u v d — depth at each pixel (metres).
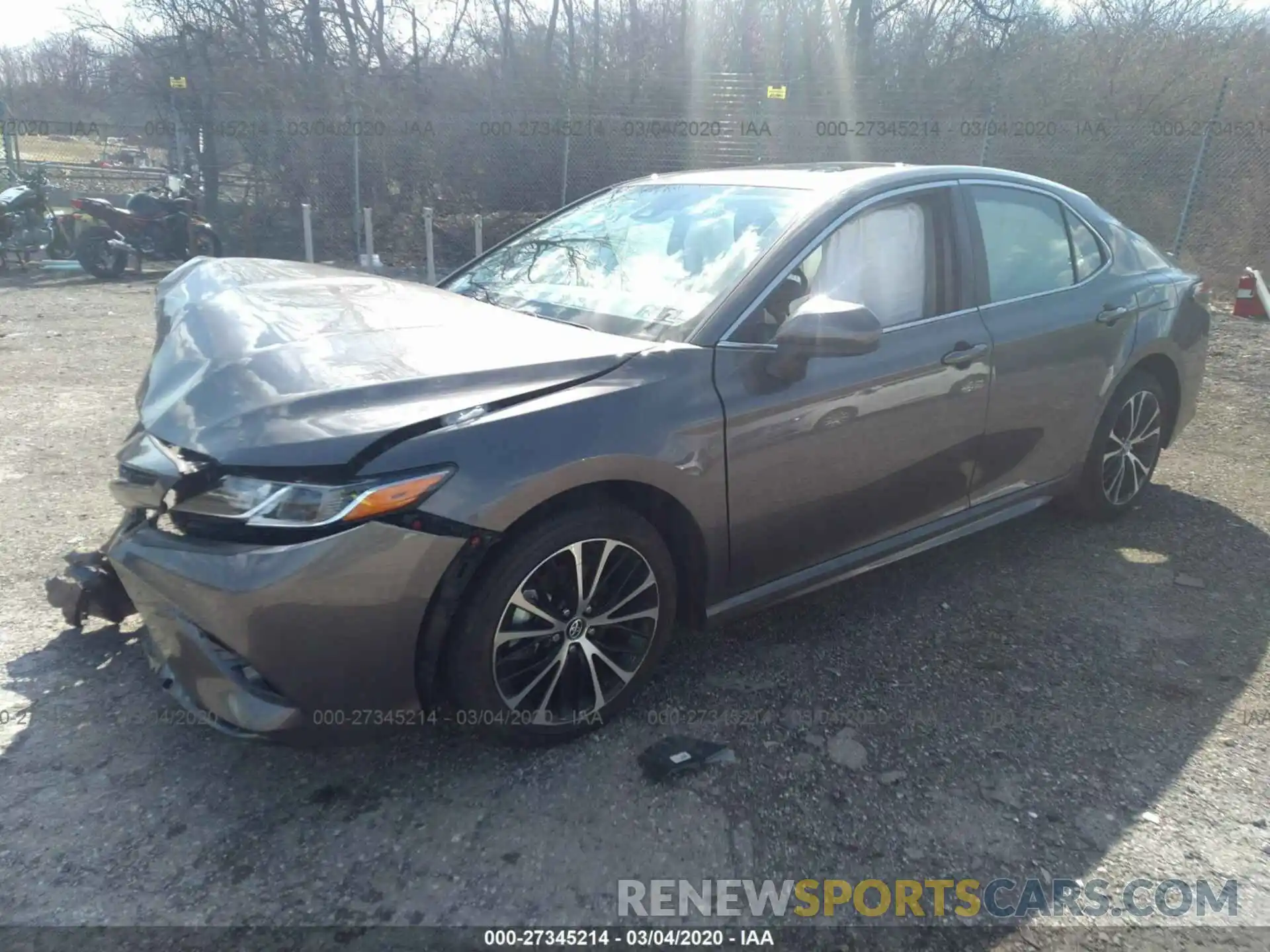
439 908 2.19
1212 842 2.42
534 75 15.16
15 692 2.94
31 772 2.59
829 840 2.41
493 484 2.38
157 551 2.38
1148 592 3.76
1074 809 2.53
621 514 2.66
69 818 2.43
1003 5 15.73
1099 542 4.23
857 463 3.14
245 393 2.49
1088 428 4.02
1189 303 4.43
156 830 2.40
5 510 4.22
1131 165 13.27
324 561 2.23
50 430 5.39
